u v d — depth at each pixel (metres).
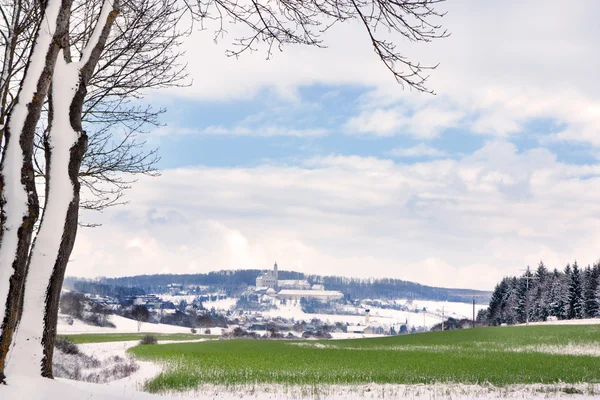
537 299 129.25
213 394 20.22
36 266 7.62
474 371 27.67
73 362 33.09
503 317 136.88
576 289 116.62
